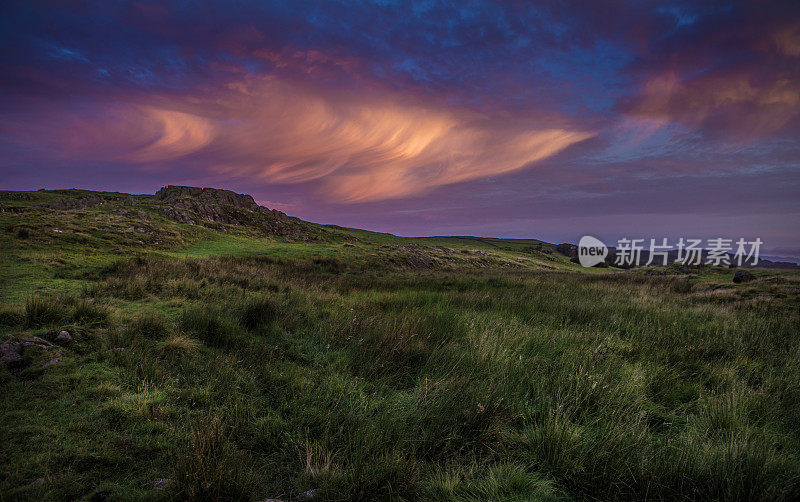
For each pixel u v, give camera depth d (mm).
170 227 37469
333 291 13484
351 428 3584
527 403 4406
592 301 11867
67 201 46062
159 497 2568
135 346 5430
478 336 6680
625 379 4906
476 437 3594
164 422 3623
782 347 6875
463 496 2795
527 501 2727
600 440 3381
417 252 54719
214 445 2953
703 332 8141
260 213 66375
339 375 5070
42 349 4922
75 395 3955
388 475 2855
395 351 5801
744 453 3160
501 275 28094
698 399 4625
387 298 11844
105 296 8578
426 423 3805
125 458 2990
